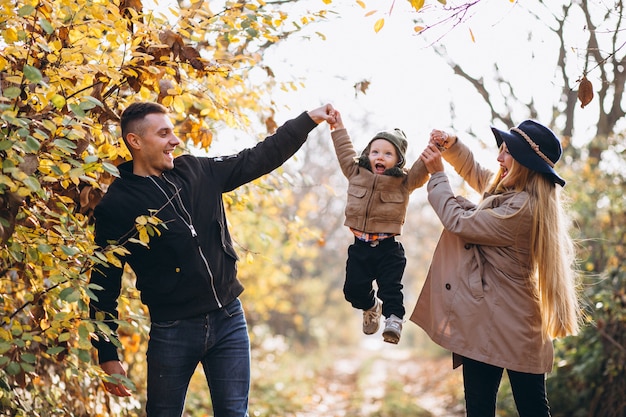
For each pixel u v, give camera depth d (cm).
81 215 348
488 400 359
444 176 369
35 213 320
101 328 299
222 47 437
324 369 1866
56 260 319
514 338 353
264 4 394
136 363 592
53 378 418
